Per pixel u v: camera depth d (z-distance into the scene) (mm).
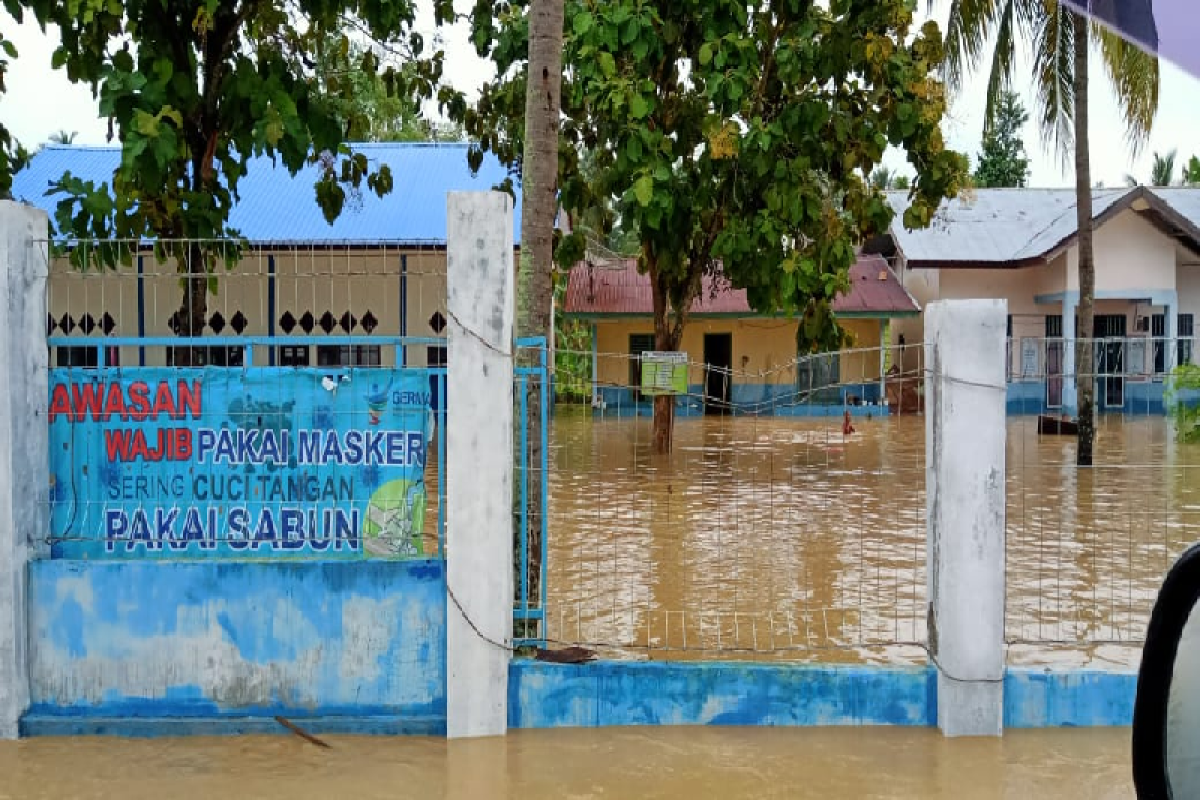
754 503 12312
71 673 5082
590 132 16969
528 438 5512
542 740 4930
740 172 16203
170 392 5191
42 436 5164
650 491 13383
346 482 5211
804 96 15633
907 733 4996
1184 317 26562
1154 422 20938
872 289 27375
